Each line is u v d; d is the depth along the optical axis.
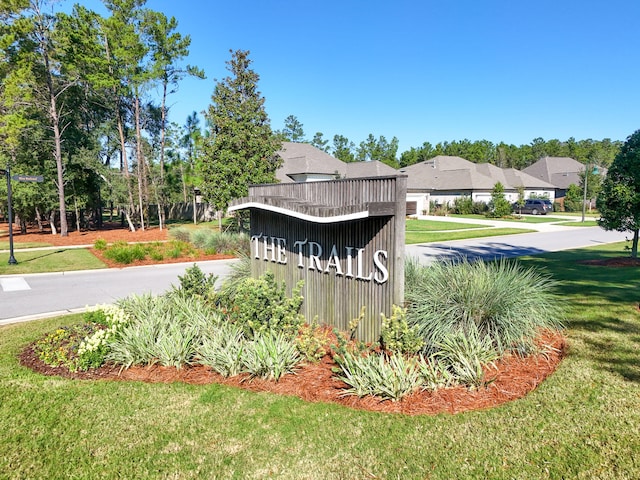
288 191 7.96
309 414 4.37
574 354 5.61
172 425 4.25
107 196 27.23
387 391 4.55
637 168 12.23
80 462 3.70
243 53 17.42
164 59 25.25
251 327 5.99
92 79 23.36
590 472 3.36
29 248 18.94
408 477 3.40
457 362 5.05
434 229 27.42
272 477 3.47
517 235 24.23
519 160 82.75
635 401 4.37
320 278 7.09
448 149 79.94
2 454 3.81
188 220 38.50
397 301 5.77
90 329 6.57
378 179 5.97
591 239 21.84
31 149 24.36
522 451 3.65
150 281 12.18
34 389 5.07
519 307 5.81
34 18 22.50
